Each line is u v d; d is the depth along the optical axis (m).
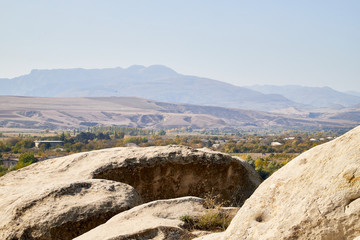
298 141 164.12
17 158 122.00
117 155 16.16
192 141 189.38
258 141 190.50
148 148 16.64
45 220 9.97
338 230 5.05
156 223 8.38
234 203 16.03
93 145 163.50
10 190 13.59
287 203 5.71
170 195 15.83
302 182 5.79
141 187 15.69
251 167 17.22
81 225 10.00
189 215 9.29
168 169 15.84
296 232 5.32
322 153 5.95
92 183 11.44
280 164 74.12
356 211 4.99
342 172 5.36
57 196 10.74
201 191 15.95
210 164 15.98
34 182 14.71
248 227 5.88
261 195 6.18
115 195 10.98
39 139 192.75
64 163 16.41
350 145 5.63
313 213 5.29
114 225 8.68
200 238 6.88
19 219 10.22
